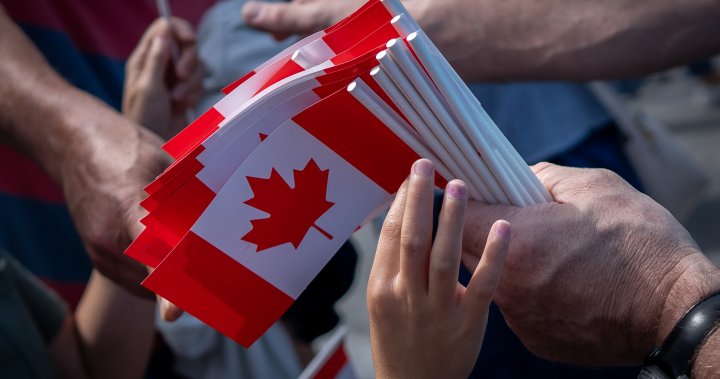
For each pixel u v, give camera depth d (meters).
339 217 1.09
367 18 1.02
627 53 1.41
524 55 1.48
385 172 1.07
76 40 2.54
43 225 2.44
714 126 7.71
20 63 1.65
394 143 1.04
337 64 0.98
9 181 2.38
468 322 1.03
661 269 1.05
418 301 1.03
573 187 1.13
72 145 1.50
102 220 1.40
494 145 1.03
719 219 5.23
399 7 1.00
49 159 1.56
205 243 1.04
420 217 1.00
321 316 2.35
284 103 1.02
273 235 1.07
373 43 1.00
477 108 1.02
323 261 1.11
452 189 0.97
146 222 1.08
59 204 2.46
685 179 2.37
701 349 0.99
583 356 1.16
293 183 1.04
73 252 2.48
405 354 1.07
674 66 1.43
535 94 2.17
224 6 2.47
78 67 2.52
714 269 1.04
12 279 1.81
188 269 1.05
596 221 1.08
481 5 1.48
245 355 2.37
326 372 1.82
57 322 1.89
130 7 2.65
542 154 2.15
